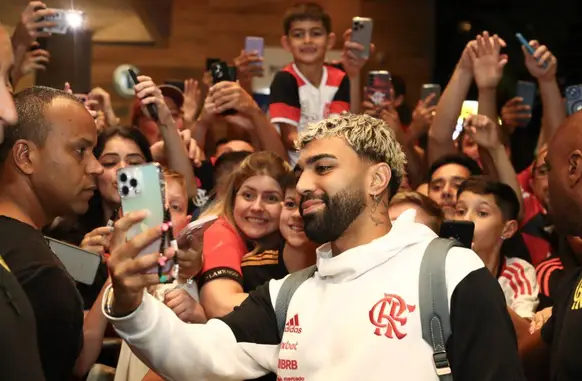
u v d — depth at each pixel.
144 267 2.04
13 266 2.13
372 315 2.18
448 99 4.51
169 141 3.88
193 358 2.28
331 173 2.29
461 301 2.14
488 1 7.16
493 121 4.29
